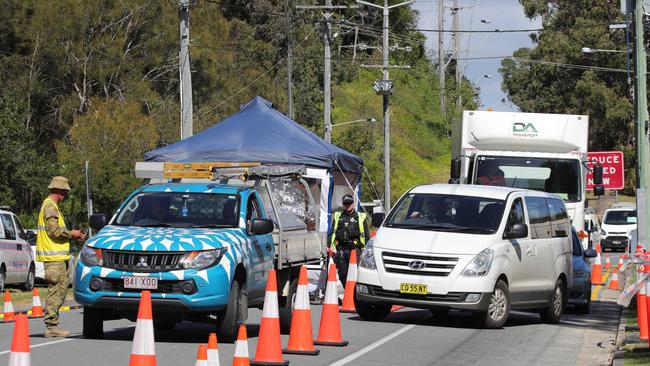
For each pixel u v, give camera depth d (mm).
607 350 25641
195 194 25406
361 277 29609
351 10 137125
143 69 88000
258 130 46844
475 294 28344
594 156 70750
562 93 126750
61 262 25484
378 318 31078
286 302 27234
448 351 24047
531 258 30766
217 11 94375
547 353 24594
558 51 122750
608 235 87438
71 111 80125
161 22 85312
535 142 42938
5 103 70625
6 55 80375
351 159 48094
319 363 21406
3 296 41469
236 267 23484
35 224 67938
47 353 21812
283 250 26609
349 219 36375
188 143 47000
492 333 28297
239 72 96688
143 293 15742
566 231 34375
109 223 25125
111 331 26750
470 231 29562
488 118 43312
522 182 42406
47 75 80562
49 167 69375
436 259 28672
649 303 23500
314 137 47125
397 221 30609
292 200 30047
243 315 24047
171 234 23359
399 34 147750
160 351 22406
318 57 114812
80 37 80438
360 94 131875
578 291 36500
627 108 119688
